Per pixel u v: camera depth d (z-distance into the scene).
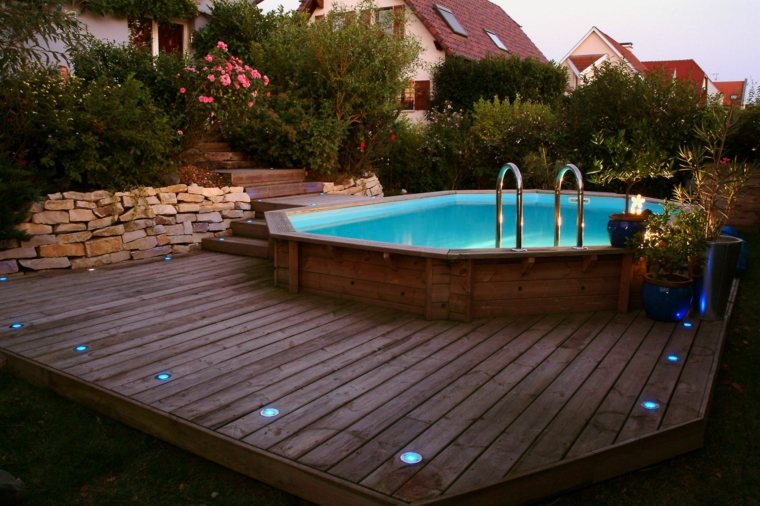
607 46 28.03
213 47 11.65
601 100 10.22
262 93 8.51
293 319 4.28
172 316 4.31
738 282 5.55
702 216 4.29
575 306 4.46
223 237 7.02
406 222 8.21
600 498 2.41
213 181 7.39
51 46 8.52
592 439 2.55
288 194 8.16
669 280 4.23
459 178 11.79
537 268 4.36
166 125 6.59
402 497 2.13
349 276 4.75
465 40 17.95
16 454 2.71
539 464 2.35
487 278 4.30
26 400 3.20
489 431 2.63
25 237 5.34
